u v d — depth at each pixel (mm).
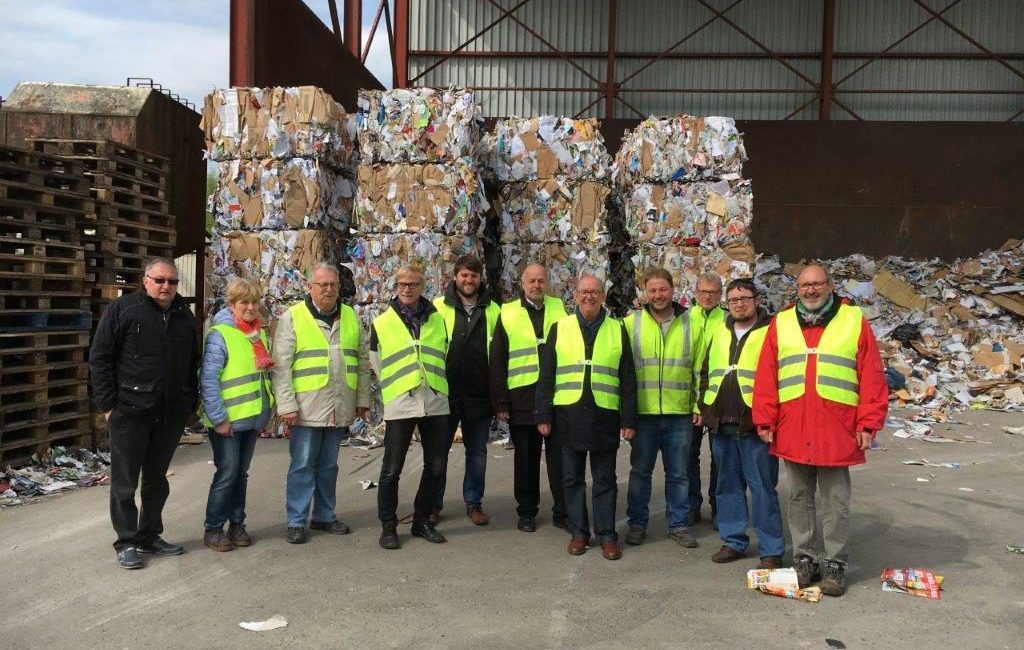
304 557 5570
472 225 9117
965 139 16891
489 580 5168
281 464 8016
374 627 4480
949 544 5816
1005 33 19109
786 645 4246
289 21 13555
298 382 5812
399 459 5762
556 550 5754
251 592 4961
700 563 5488
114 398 5207
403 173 9031
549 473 6176
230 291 5738
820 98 19312
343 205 10000
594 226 9398
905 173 17000
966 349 12875
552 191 9438
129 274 9227
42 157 7887
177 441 5488
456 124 8969
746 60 19672
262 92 9180
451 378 6250
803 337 4926
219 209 9289
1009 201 16828
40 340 7613
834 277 16078
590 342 5586
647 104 19953
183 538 5953
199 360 5816
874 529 6160
